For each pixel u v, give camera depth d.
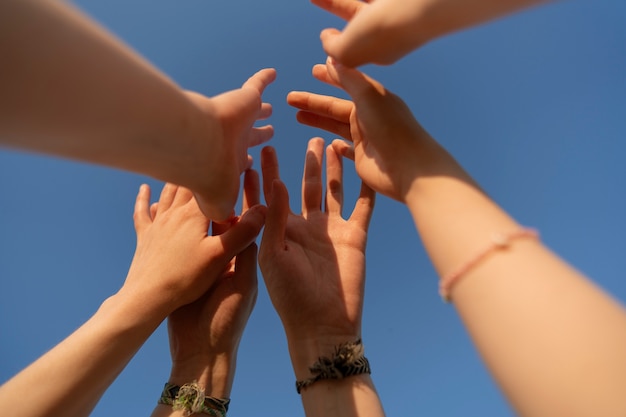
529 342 0.15
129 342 0.35
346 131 0.41
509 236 0.19
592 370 0.13
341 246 0.40
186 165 0.26
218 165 0.28
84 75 0.18
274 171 0.43
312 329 0.37
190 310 0.41
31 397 0.31
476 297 0.18
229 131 0.29
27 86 0.16
